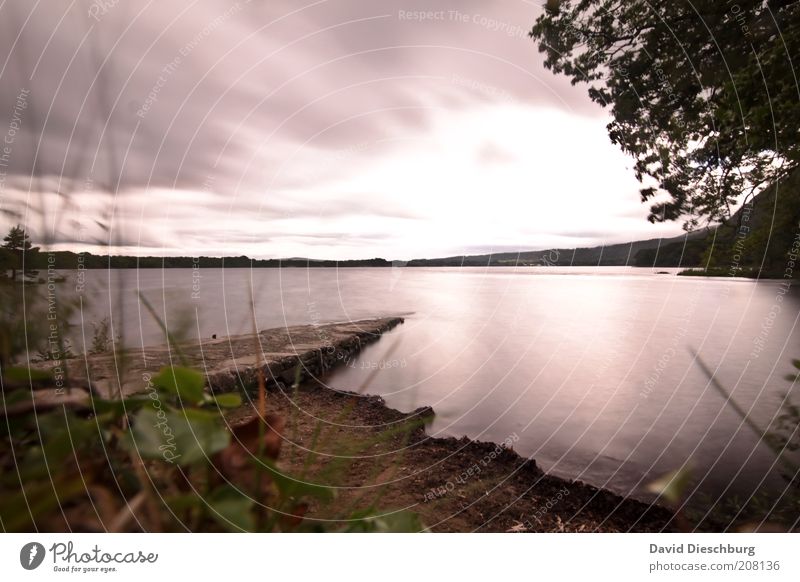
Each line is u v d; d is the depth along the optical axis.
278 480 0.64
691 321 9.66
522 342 7.88
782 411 2.63
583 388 5.20
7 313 0.75
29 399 0.63
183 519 0.56
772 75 3.69
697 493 2.62
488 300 13.95
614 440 3.60
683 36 4.41
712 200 4.02
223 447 0.62
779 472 2.78
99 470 0.57
